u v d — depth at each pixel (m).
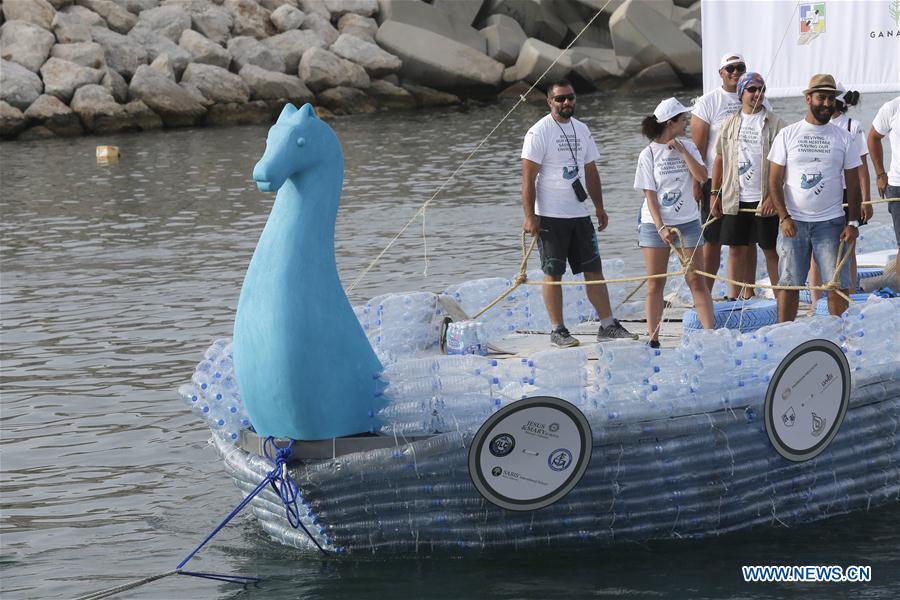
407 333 30.19
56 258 59.44
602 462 23.58
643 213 30.33
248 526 26.34
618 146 97.19
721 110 34.34
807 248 28.91
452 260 54.78
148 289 51.31
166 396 35.81
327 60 139.75
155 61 132.62
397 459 22.86
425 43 146.38
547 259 30.44
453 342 29.47
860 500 26.23
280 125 23.50
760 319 30.62
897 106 34.84
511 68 150.00
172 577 23.64
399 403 23.61
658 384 23.94
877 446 26.38
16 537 25.92
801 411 25.03
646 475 23.80
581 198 30.34
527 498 23.42
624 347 23.77
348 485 23.22
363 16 151.38
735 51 38.66
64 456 31.00
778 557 23.56
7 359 40.59
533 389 23.33
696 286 29.81
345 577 23.20
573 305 34.06
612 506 23.86
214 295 49.75
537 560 23.58
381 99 142.88
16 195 83.12
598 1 156.12
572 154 30.08
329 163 23.69
